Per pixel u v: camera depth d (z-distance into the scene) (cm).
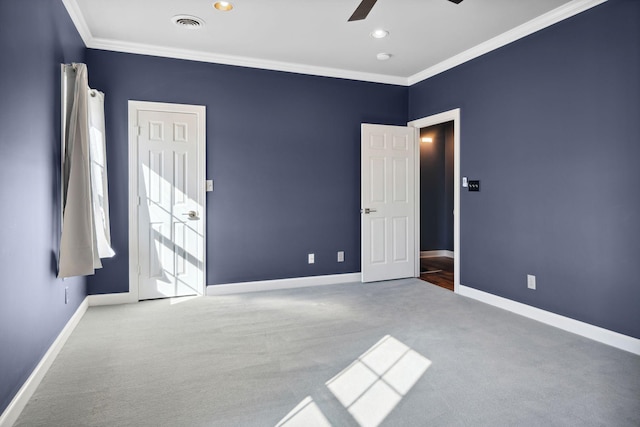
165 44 394
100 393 216
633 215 274
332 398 212
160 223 407
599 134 295
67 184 286
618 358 263
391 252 498
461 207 431
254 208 444
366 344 288
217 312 364
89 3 310
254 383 229
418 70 479
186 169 414
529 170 352
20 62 206
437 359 261
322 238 477
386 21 342
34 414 196
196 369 247
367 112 497
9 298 189
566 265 320
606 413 196
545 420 191
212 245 428
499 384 227
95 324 330
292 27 354
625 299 279
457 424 188
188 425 187
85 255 280
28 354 213
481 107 403
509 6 313
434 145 722
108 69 388
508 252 374
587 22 302
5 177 186
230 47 402
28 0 219
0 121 181
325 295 425
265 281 450
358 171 495
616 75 284
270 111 449
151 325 329
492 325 329
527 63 352
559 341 293
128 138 394
